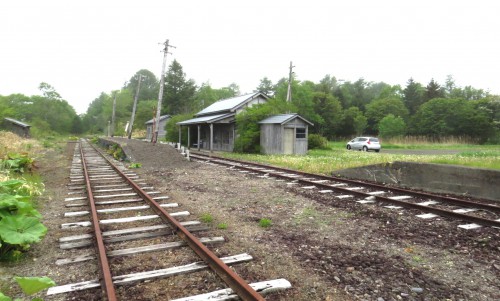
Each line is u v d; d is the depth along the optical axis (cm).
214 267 402
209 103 7819
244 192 920
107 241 500
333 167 1402
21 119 8475
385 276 401
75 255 457
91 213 654
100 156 2198
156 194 886
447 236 550
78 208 731
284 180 1129
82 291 355
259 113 2495
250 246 495
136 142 2622
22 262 434
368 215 677
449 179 934
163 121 5434
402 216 669
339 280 387
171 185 1038
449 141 4484
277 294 354
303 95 4197
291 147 2364
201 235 543
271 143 2375
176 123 3512
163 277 384
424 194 842
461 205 760
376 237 544
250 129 2491
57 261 427
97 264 426
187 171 1382
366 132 5938
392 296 355
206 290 355
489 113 4834
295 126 2356
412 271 417
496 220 607
